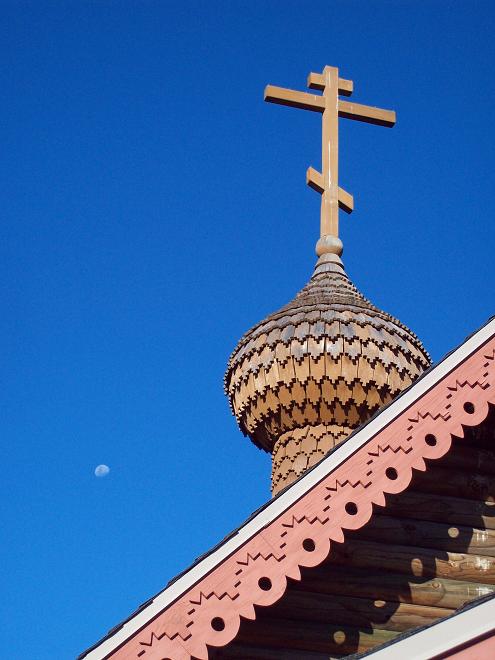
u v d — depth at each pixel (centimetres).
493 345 1225
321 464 1168
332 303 1928
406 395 1197
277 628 1252
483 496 1333
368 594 1277
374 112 2212
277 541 1138
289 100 2181
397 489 1159
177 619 1103
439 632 936
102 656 1084
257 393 1889
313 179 2131
